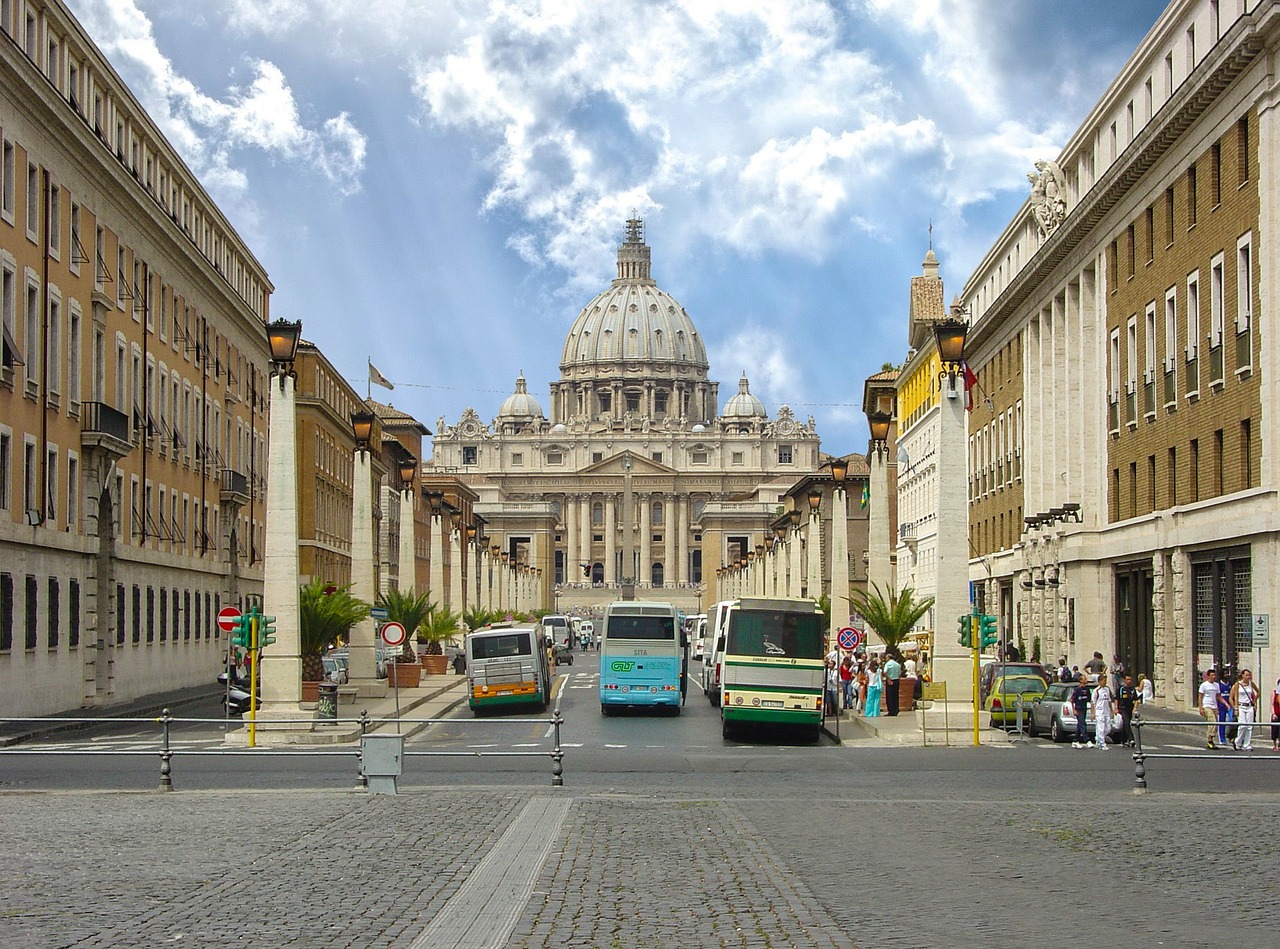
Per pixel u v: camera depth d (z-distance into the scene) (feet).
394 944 45.93
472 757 120.88
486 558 367.45
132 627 201.36
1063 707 142.20
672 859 63.87
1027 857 64.95
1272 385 145.18
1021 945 46.11
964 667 140.36
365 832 72.54
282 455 129.59
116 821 76.84
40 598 164.96
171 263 226.38
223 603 263.90
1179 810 82.94
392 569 440.04
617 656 187.62
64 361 174.09
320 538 325.21
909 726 153.79
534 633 187.62
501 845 67.97
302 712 128.47
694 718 184.65
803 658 147.54
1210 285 163.53
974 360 300.81
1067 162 224.94
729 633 148.66
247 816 79.25
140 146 211.41
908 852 66.39
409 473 229.45
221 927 48.67
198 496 243.60
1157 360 182.60
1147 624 188.03
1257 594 148.15
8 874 59.62
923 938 47.14
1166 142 174.91
